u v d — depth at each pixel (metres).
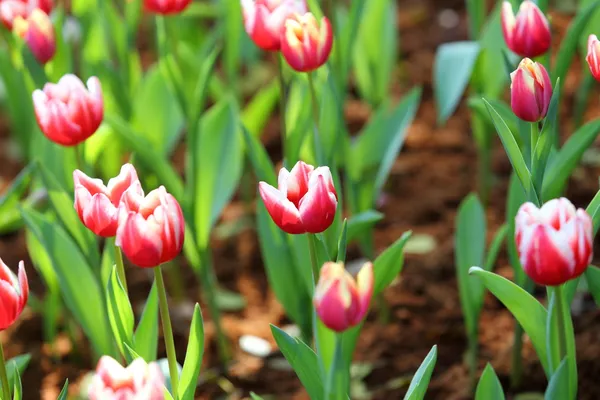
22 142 2.37
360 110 2.94
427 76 3.05
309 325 2.03
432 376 2.08
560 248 1.55
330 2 2.04
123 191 1.66
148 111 2.23
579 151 1.85
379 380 2.09
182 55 2.33
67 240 1.92
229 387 2.10
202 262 2.07
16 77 2.29
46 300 2.16
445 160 2.68
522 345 2.01
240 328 2.20
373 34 2.36
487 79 2.22
